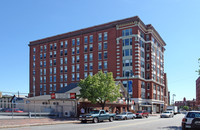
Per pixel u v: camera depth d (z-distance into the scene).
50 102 41.00
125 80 61.12
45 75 79.75
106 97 35.78
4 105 49.34
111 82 36.53
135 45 61.38
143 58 65.62
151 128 20.78
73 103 37.06
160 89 76.69
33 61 84.06
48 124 25.31
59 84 75.44
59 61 76.62
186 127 15.41
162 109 78.56
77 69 71.69
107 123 26.95
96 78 36.25
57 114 36.00
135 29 61.81
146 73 67.38
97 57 67.69
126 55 62.34
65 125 23.86
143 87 64.88
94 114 28.23
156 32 71.94
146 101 65.94
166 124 26.00
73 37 74.12
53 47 79.00
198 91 136.62
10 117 28.23
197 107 137.88
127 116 36.97
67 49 75.06
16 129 19.14
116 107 48.41
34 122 26.11
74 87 46.47
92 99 35.22
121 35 63.97
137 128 20.48
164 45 86.19
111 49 65.25
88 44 70.25
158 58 76.50
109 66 64.88
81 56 71.31
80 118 28.20
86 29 71.50
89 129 18.75
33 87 82.31
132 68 61.00
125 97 51.34
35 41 84.56
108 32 66.50
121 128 20.20
